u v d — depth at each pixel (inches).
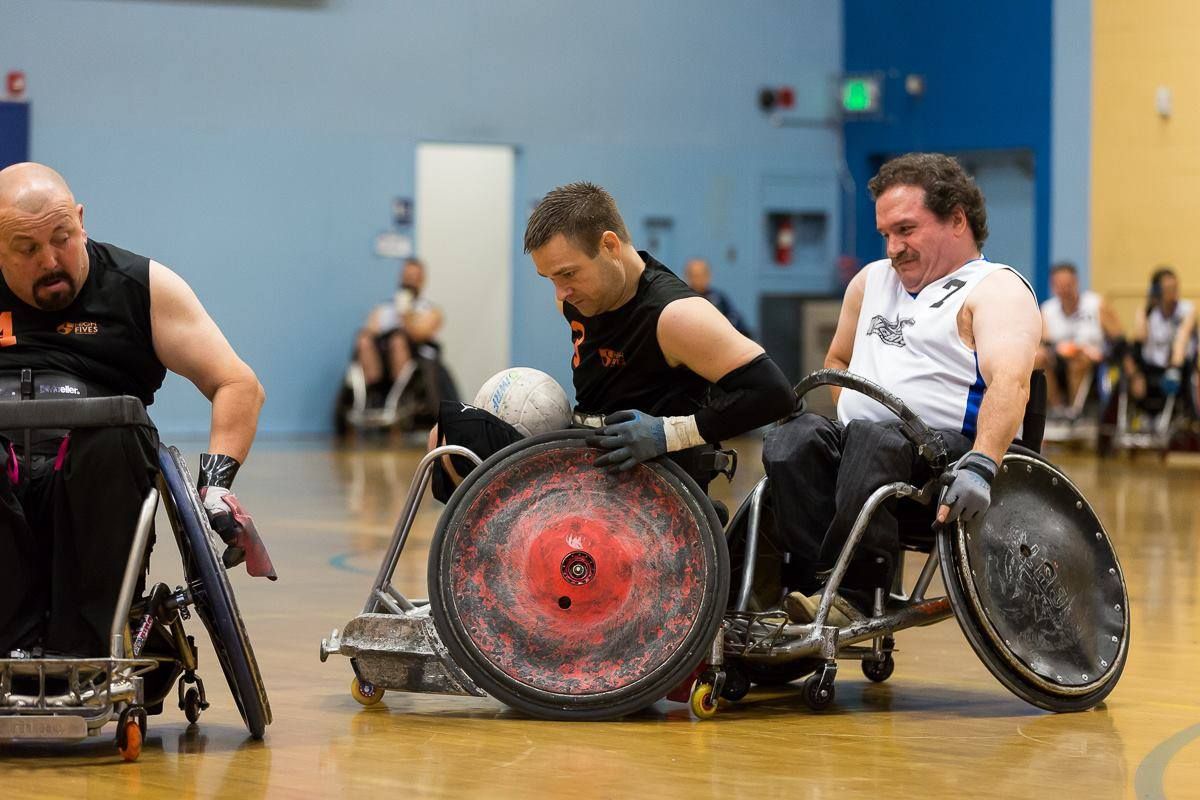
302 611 344.8
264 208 1055.0
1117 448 935.7
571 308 251.3
